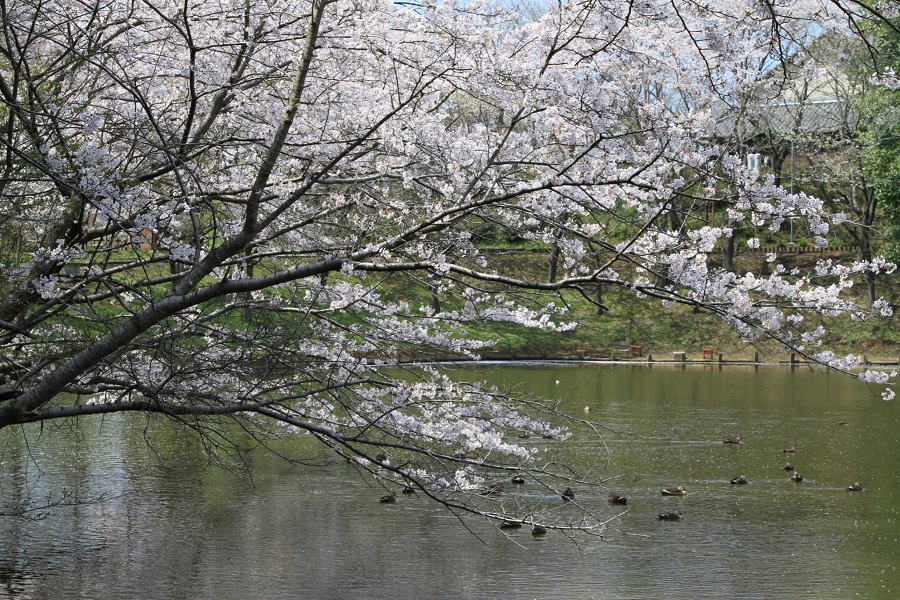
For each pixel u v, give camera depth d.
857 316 7.39
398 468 8.42
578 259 9.01
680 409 26.16
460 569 12.12
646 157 7.83
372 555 12.71
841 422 23.95
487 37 7.79
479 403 9.02
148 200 8.52
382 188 10.71
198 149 9.64
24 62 8.71
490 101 8.41
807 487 16.58
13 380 9.40
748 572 11.99
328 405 9.69
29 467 17.27
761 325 7.36
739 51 7.00
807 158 48.09
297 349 9.59
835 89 39.84
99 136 9.27
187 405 8.56
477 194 8.52
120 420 21.92
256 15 9.30
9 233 9.14
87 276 8.69
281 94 10.03
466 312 9.16
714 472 17.72
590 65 7.82
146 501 15.27
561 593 11.26
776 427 23.06
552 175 7.50
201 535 13.58
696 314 47.16
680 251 7.47
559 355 42.91
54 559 12.45
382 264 7.62
